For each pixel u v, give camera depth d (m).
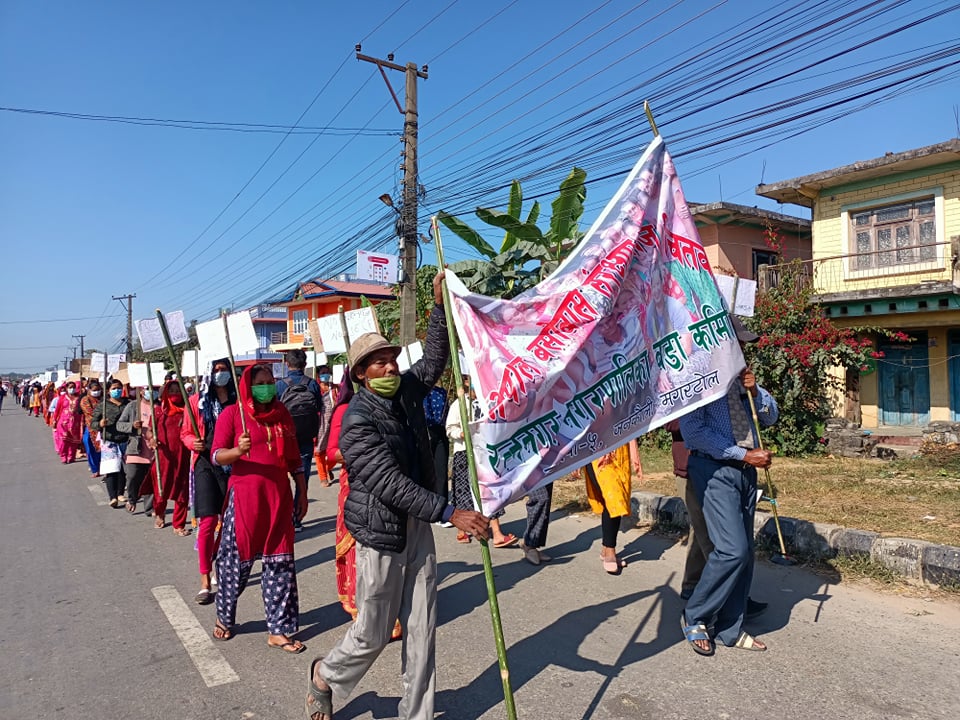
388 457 2.84
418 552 2.98
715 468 3.78
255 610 4.86
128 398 9.93
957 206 13.59
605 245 3.39
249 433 4.11
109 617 4.75
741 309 5.52
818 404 11.45
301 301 31.36
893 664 3.59
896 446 12.27
